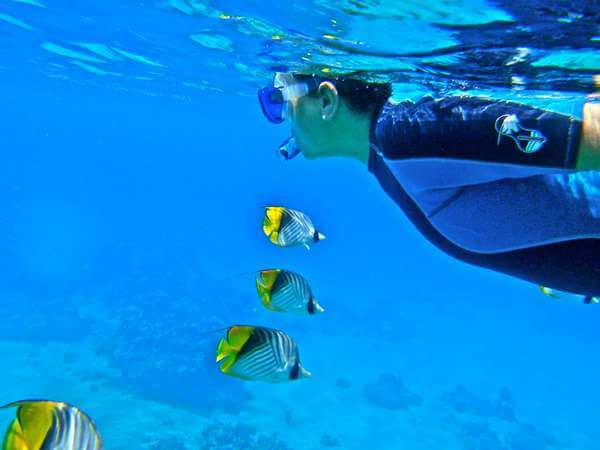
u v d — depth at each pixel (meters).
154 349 16.91
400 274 65.50
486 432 16.98
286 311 3.44
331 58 8.34
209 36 11.02
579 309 65.69
